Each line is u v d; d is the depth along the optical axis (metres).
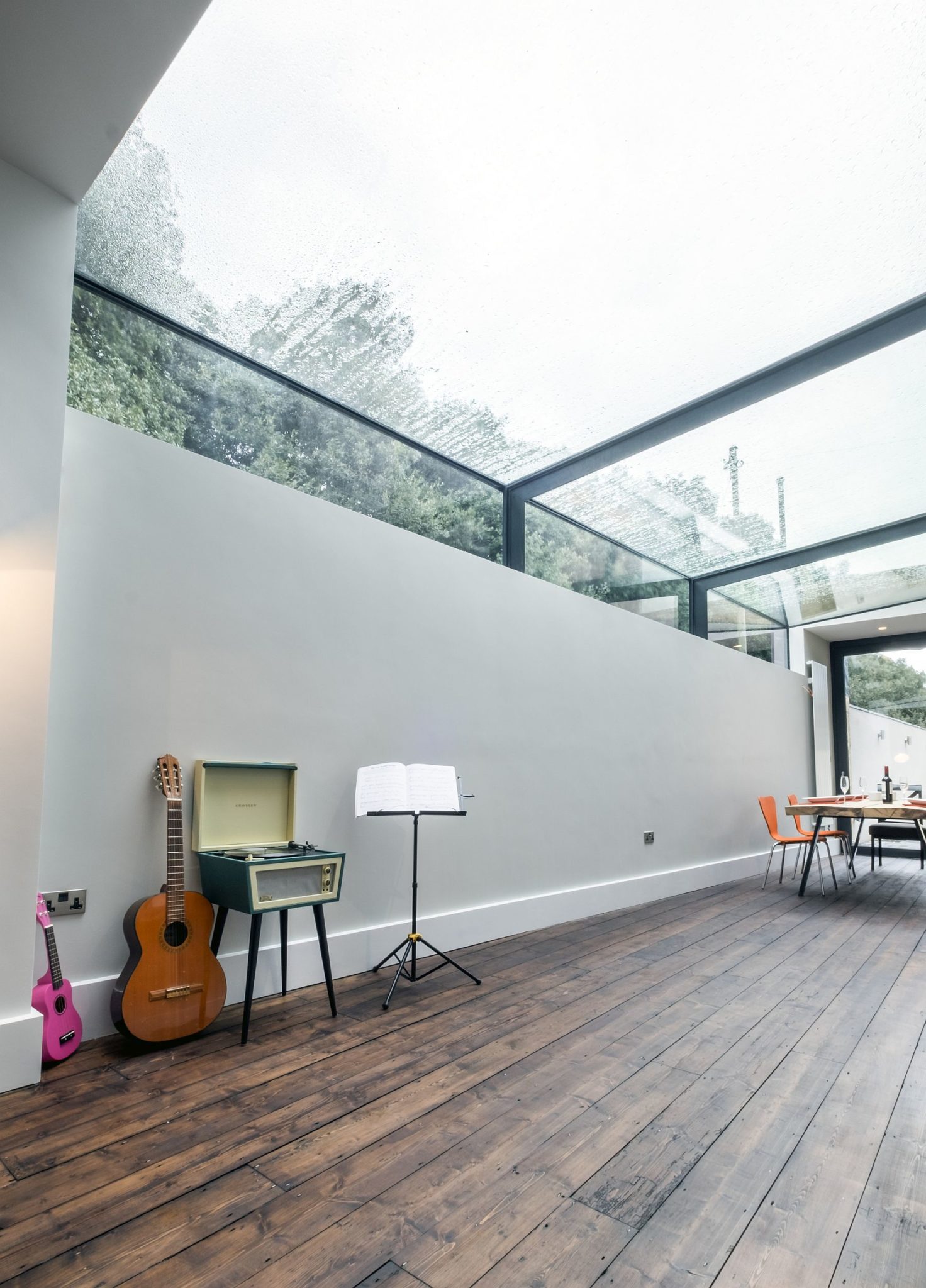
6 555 2.45
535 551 6.02
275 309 3.85
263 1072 2.48
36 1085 2.35
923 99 2.86
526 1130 2.11
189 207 3.23
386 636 4.05
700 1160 1.97
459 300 3.88
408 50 2.61
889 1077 2.54
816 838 6.48
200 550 3.24
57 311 2.65
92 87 2.24
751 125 2.98
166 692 3.06
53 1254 1.54
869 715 9.95
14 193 2.56
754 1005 3.31
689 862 6.70
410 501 5.12
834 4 2.54
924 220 3.51
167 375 3.90
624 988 3.54
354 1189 1.79
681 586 8.05
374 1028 2.93
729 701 7.64
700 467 5.77
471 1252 1.56
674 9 2.54
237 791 3.23
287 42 2.55
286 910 3.05
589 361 4.47
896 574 7.96
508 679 4.87
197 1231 1.62
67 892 2.70
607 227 3.47
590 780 5.52
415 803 3.43
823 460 5.70
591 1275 1.50
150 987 2.65
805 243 3.65
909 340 4.32
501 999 3.34
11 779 2.39
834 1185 1.85
